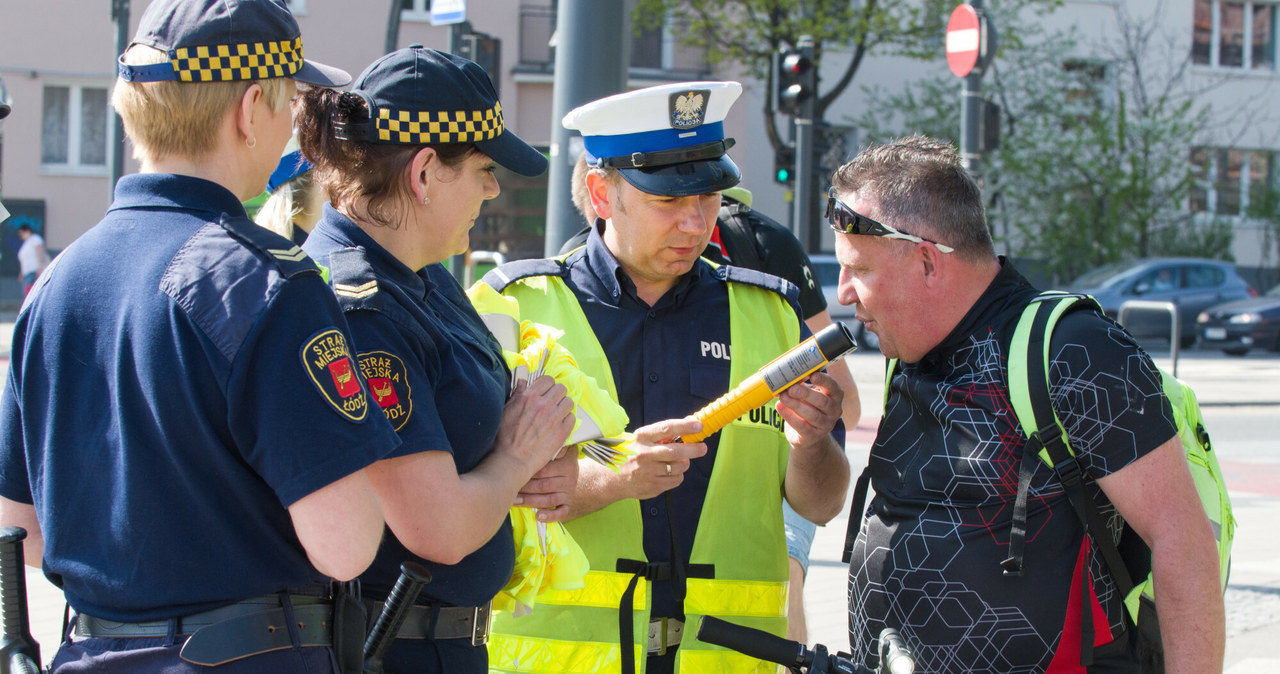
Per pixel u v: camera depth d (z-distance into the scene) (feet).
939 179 7.33
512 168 6.75
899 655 6.00
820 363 7.43
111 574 5.31
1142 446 6.73
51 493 5.42
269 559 5.43
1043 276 78.33
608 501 7.92
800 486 8.79
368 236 6.48
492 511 6.19
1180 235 82.12
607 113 8.27
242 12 5.49
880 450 7.82
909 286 7.34
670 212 8.32
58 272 5.56
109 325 5.31
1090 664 6.96
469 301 7.43
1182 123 81.87
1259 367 56.75
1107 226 77.66
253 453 5.18
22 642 5.64
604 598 8.19
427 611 6.47
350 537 5.23
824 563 19.44
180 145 5.56
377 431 5.35
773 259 12.39
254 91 5.58
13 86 65.92
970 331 7.31
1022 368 6.97
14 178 66.44
